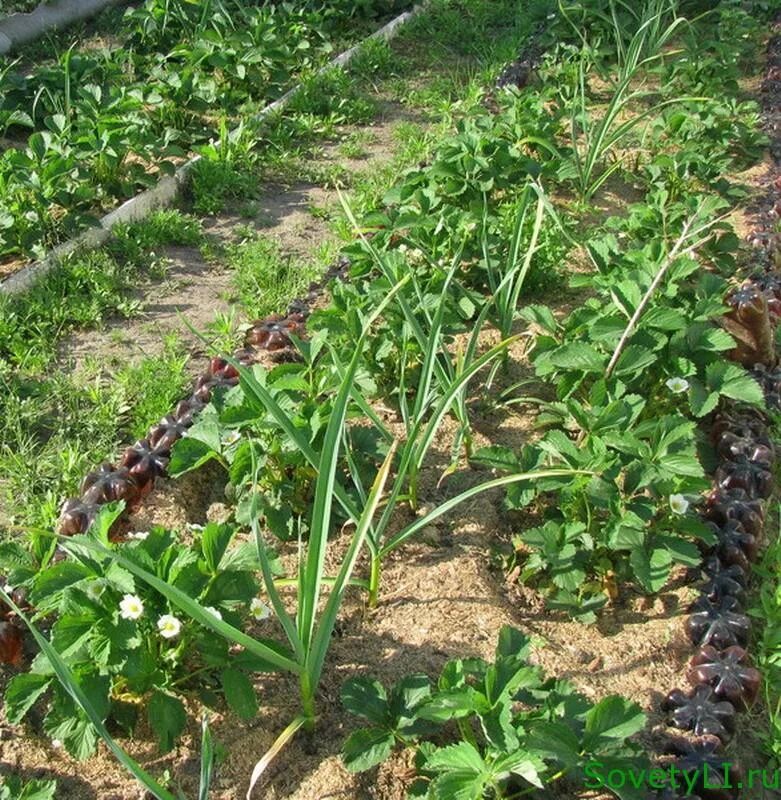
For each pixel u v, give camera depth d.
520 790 1.65
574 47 4.43
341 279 2.93
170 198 3.54
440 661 1.89
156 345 2.84
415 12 5.27
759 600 2.08
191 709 1.81
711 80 4.28
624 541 1.95
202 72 4.21
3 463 2.36
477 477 2.33
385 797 1.69
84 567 1.71
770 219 3.34
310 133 4.04
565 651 1.93
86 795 1.70
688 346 2.38
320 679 1.85
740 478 2.25
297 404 2.19
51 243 3.21
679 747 1.71
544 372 2.35
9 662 1.86
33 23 4.91
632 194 3.63
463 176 3.17
